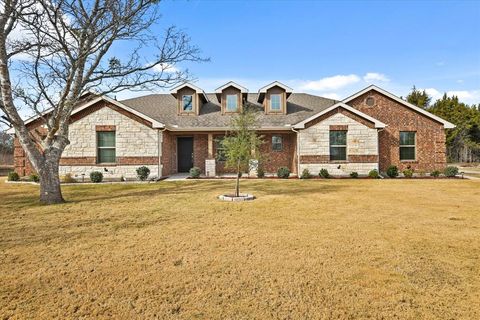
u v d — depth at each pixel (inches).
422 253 173.6
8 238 205.0
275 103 741.9
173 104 829.2
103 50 383.2
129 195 402.6
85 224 244.1
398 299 121.4
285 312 112.6
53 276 143.9
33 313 112.0
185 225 239.3
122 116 610.9
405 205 320.5
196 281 138.3
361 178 616.4
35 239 202.8
